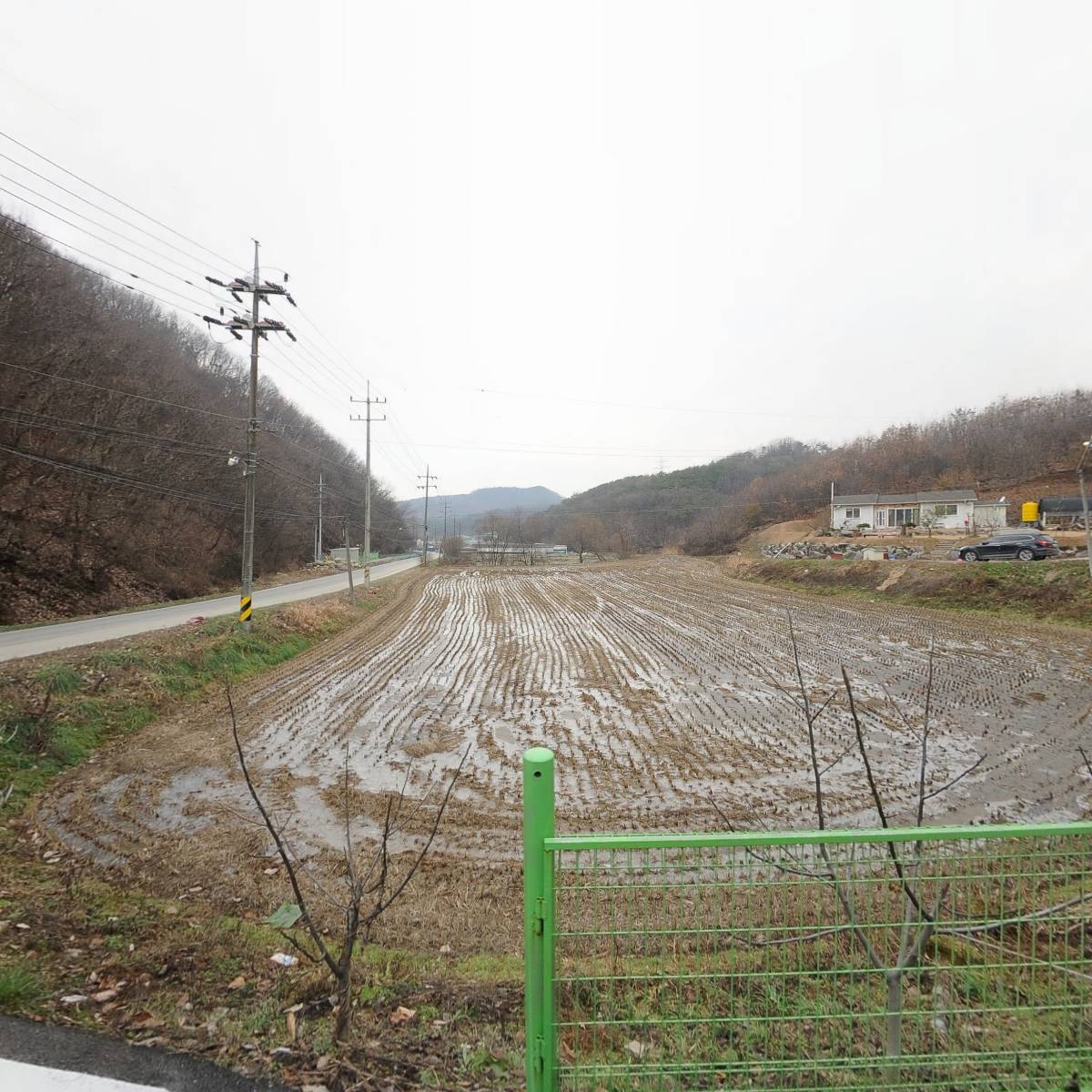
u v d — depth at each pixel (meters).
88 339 25.16
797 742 9.99
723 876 5.12
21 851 5.86
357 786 7.98
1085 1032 2.39
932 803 7.64
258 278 18.05
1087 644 17.52
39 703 9.33
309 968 3.61
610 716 11.50
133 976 3.36
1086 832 2.02
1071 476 55.47
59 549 24.05
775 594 32.09
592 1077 2.19
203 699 12.26
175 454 30.16
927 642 18.41
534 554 71.69
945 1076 2.26
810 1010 2.85
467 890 5.42
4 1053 2.53
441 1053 2.76
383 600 32.09
